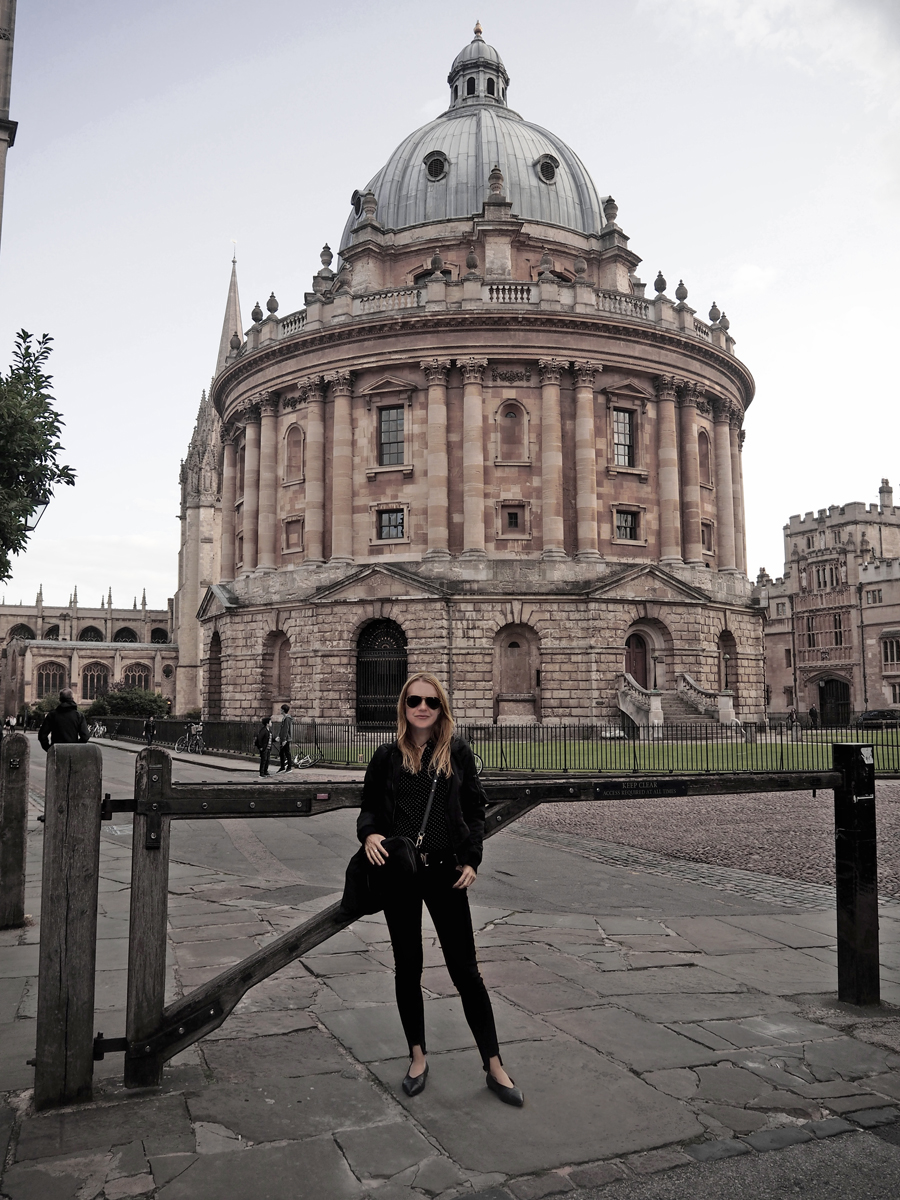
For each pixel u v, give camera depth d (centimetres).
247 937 876
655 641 4678
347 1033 622
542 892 1118
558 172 5791
